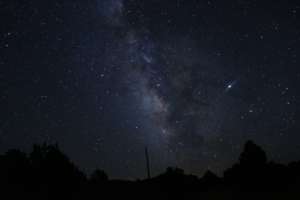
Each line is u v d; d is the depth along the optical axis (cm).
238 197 2323
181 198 2544
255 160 2498
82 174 2427
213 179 3033
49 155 2000
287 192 2191
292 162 2688
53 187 1919
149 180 2884
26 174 1938
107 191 2411
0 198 1727
